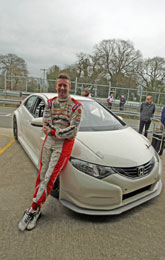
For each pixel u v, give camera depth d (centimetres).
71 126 196
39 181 214
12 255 172
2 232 197
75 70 3059
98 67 3111
